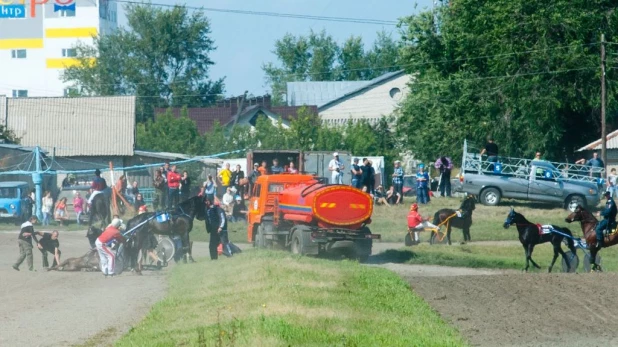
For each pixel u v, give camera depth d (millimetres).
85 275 26297
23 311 19109
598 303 19594
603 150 54031
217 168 63406
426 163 65688
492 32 60125
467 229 35188
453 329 16516
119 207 43250
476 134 60750
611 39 58750
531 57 58656
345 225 29219
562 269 28188
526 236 28125
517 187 46281
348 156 51594
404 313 16703
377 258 31062
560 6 58500
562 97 58406
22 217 48188
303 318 14711
